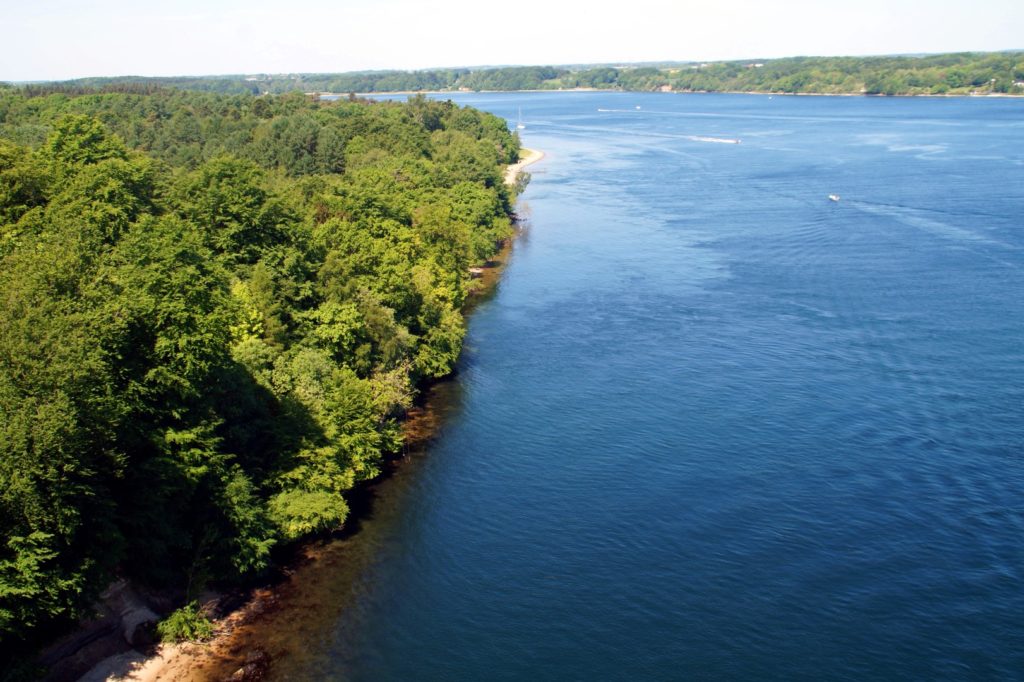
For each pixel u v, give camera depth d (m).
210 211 82.25
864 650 53.25
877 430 81.00
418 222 122.44
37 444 42.38
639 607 57.41
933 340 103.62
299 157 181.12
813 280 131.50
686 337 108.62
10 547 42.78
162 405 54.94
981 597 57.66
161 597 54.78
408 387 85.94
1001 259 137.75
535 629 55.38
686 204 199.50
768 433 81.25
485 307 124.38
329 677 50.75
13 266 50.69
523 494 71.75
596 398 90.56
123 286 53.81
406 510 69.25
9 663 44.16
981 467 73.81
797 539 64.50
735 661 52.53
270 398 67.50
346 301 82.75
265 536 58.44
